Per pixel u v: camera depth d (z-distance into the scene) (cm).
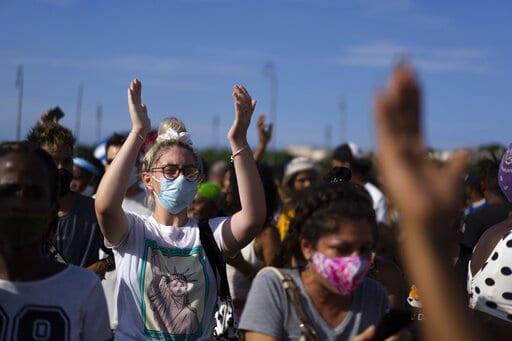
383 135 110
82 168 626
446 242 118
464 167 115
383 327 255
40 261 254
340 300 270
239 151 385
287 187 852
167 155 377
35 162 252
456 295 123
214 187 609
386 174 114
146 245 369
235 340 372
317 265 261
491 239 310
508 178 352
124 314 365
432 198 113
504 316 287
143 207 549
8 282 246
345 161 746
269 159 2770
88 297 253
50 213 258
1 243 248
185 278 367
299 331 262
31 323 243
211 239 376
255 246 547
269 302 263
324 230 258
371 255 265
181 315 362
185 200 377
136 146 366
